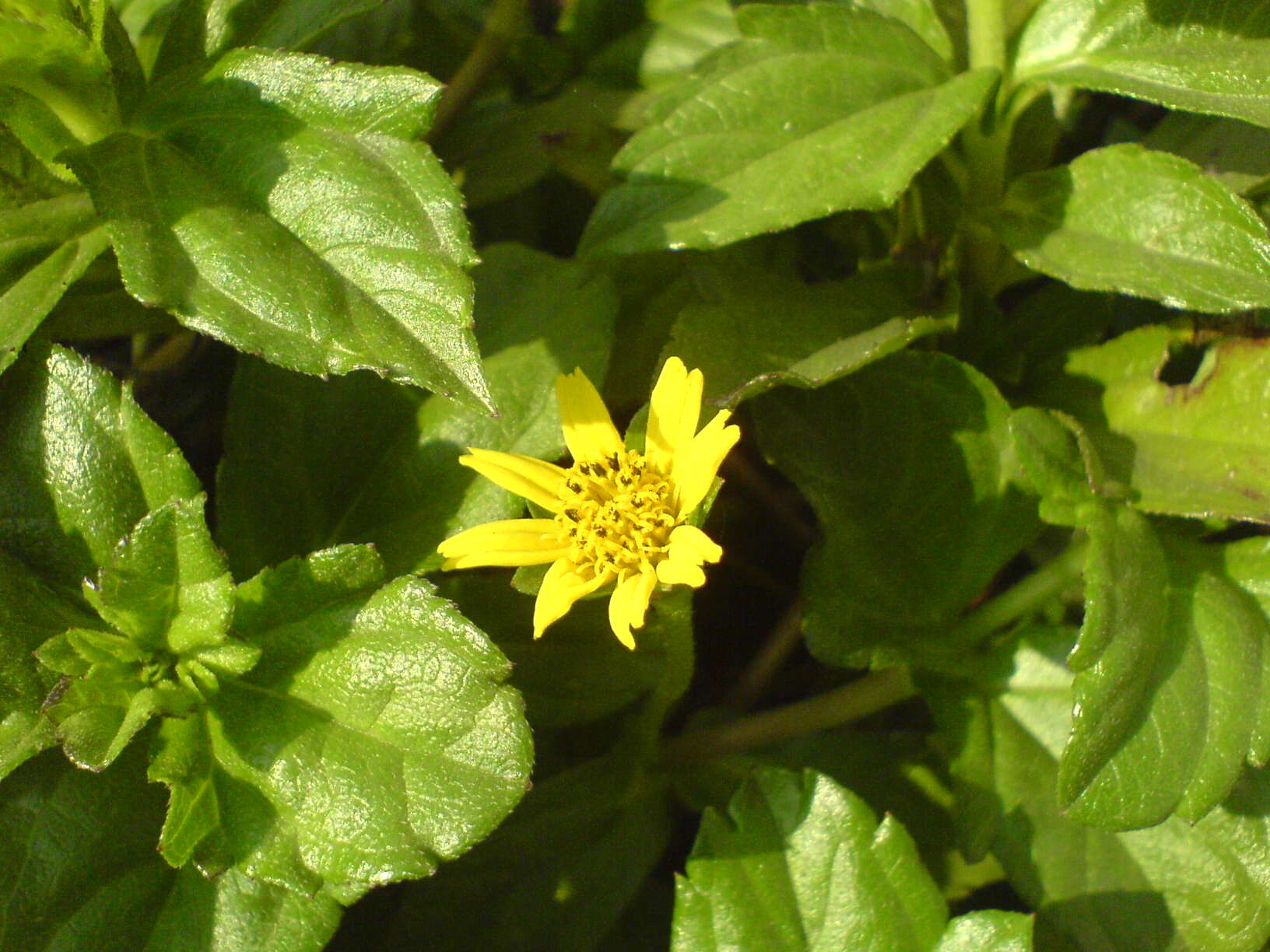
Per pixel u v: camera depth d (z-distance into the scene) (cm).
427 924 18
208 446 22
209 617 16
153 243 16
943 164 19
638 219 18
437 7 23
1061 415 17
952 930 16
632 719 19
